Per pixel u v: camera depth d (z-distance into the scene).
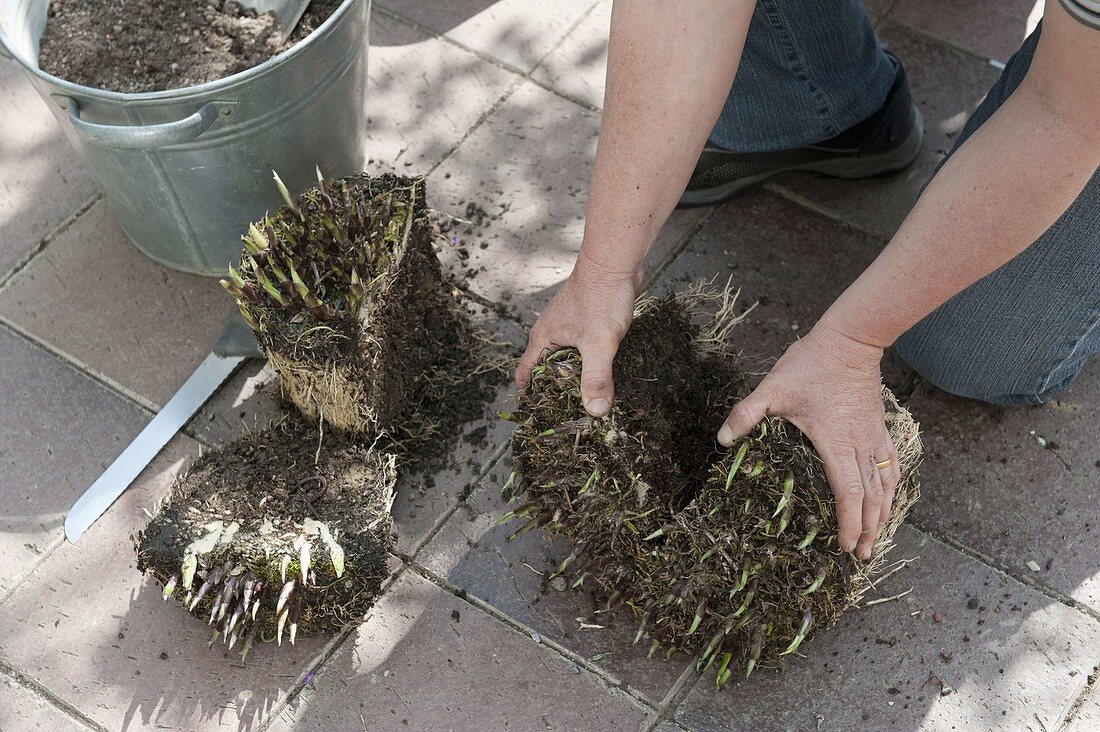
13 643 1.66
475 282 2.05
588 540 1.51
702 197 2.15
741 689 1.62
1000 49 2.40
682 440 1.58
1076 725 1.59
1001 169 1.16
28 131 2.25
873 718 1.60
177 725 1.58
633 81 1.30
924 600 1.70
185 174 1.80
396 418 1.81
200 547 1.51
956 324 1.75
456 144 2.24
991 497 1.81
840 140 2.11
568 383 1.46
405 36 2.42
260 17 1.98
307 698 1.61
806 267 2.09
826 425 1.40
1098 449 1.86
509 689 1.62
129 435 1.88
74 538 1.75
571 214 2.14
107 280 2.06
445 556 1.75
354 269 1.57
